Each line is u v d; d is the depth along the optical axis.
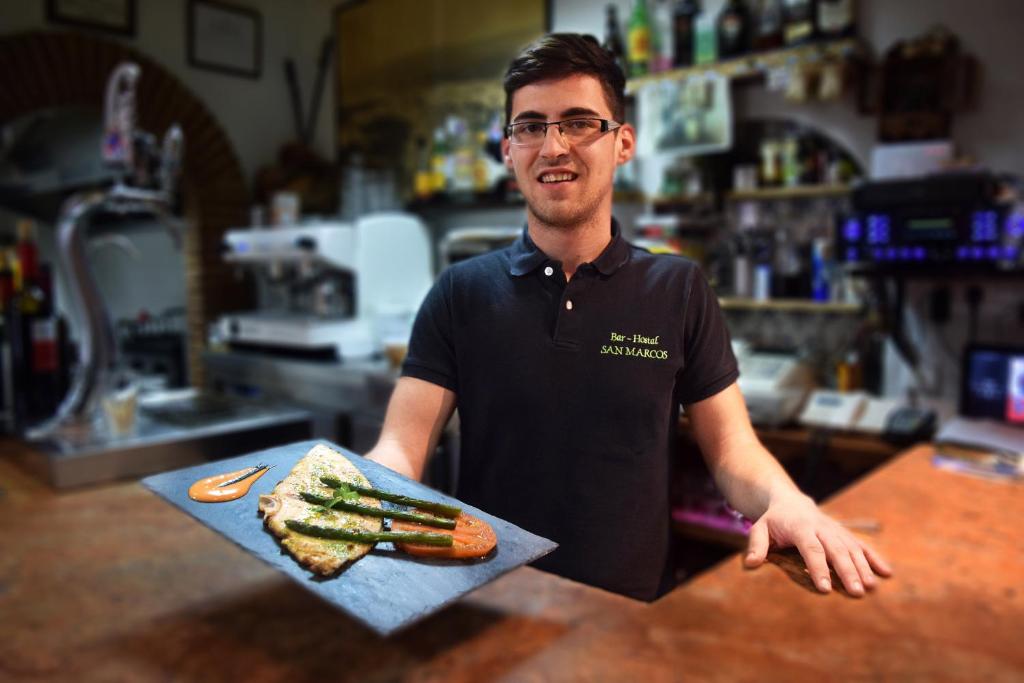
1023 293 2.42
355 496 0.80
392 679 0.85
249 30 4.41
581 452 1.00
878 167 2.55
